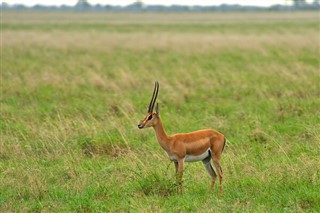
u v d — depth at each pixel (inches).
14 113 2129.7
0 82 2812.5
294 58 3988.7
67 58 4128.9
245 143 1704.0
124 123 1942.7
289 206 1179.9
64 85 2773.1
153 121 1332.4
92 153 1640.0
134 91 2672.2
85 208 1207.6
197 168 1481.3
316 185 1261.1
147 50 4825.3
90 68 3538.4
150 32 7303.2
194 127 1904.5
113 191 1302.9
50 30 7342.5
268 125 1893.5
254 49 4717.0
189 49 4837.6
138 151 1641.2
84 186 1339.8
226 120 1998.0
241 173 1397.6
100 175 1428.4
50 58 4116.6
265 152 1583.4
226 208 1160.8
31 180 1357.0
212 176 1348.4
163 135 1334.9
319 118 1908.2
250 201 1205.7
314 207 1167.0
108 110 2139.5
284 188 1268.5
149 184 1289.4
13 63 3710.6
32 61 3873.0
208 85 2783.0
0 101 2405.3
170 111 2193.7
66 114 2082.9
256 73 3184.1
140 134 1812.3
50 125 1884.8
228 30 7716.5
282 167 1385.3
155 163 1504.7
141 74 3216.0
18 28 7623.0
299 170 1337.4
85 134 1788.9
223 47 4928.6
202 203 1210.6
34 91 2591.0
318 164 1380.4
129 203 1221.1
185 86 2775.6
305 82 2733.8
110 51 4736.7
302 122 1894.7
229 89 2659.9
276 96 2458.2
